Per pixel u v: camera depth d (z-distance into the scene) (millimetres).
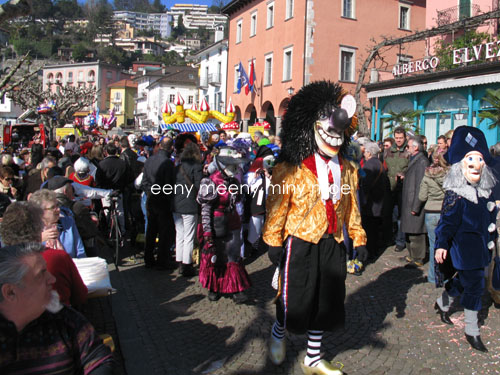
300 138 3348
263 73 29859
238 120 34125
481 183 4004
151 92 60156
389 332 4211
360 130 18203
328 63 26000
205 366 3602
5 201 4305
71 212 4398
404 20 28859
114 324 4457
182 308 4887
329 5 25875
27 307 1904
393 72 18141
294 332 3316
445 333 4168
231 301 5082
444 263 4148
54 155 9133
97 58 105188
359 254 3539
